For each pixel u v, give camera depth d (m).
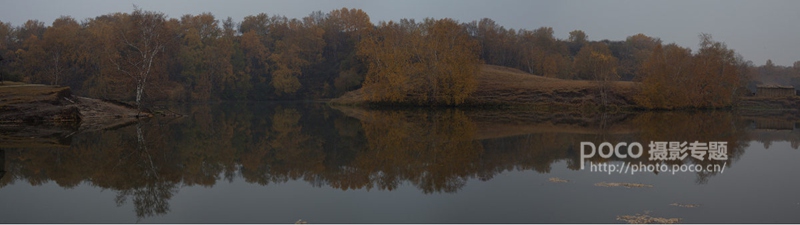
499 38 116.12
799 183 13.49
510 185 13.07
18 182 13.52
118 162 16.80
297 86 100.25
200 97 89.00
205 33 100.25
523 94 65.81
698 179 14.02
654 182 13.51
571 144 22.02
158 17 39.62
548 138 24.69
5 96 32.81
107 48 68.06
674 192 12.30
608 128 31.58
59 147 20.31
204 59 91.25
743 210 10.65
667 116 48.44
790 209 10.73
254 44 105.25
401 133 27.44
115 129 28.22
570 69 105.50
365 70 88.94
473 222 9.73
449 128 30.95
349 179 13.95
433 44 64.25
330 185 13.18
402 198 11.68
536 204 11.09
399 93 63.97
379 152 19.42
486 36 115.06
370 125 33.53
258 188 12.83
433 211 10.53
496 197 11.74
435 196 11.87
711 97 64.56
